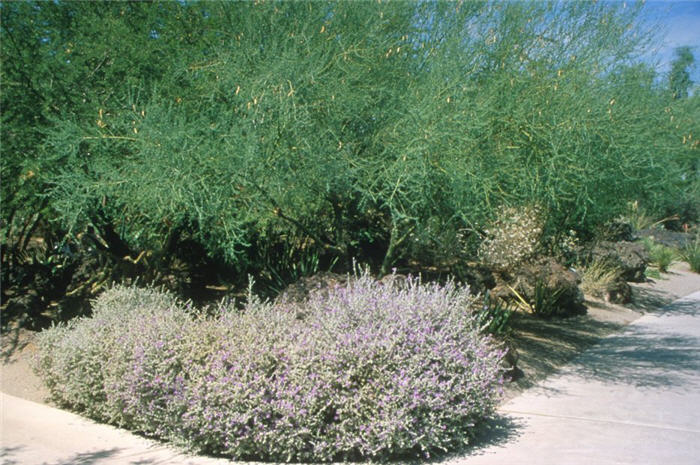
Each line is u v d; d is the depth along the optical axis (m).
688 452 5.10
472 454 5.14
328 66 7.46
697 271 19.14
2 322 9.16
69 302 9.30
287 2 8.01
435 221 8.20
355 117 7.68
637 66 8.31
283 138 7.11
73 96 8.50
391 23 8.41
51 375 6.85
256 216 7.96
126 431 6.03
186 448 5.39
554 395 6.91
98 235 9.99
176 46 8.44
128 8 9.00
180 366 5.60
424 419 5.05
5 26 8.66
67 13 8.99
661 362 8.45
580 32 7.95
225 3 8.41
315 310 5.98
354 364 5.18
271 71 7.02
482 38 8.05
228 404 5.20
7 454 5.34
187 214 8.31
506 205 8.12
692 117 9.59
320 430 5.13
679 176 10.04
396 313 5.62
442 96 7.12
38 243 11.45
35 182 8.91
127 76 8.22
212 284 10.27
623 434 5.59
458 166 6.86
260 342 5.46
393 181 7.17
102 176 7.38
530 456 5.05
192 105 8.11
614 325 11.06
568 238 13.80
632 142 7.62
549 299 11.16
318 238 9.16
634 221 23.14
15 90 8.47
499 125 7.46
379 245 10.16
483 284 11.06
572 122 7.14
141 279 9.53
